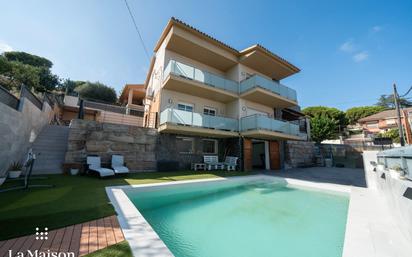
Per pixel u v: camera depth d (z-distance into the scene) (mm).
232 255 3055
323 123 24562
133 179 7133
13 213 3201
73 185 5730
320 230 4094
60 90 21312
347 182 8477
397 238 2867
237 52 13695
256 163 16953
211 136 12445
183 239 3600
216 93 12438
